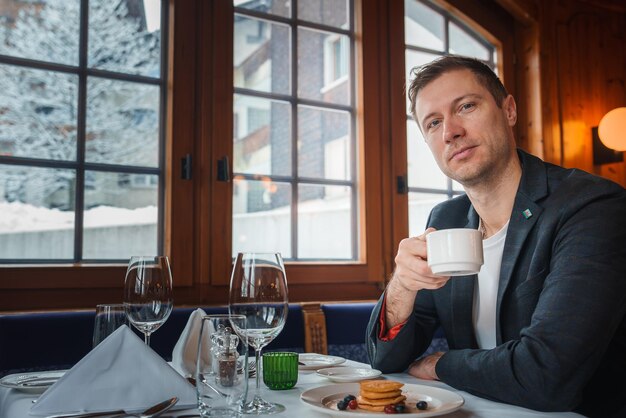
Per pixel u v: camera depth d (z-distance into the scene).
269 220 2.42
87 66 2.12
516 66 3.17
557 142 3.12
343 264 2.50
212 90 2.27
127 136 2.17
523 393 0.82
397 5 2.76
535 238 1.08
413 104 1.26
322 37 2.61
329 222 2.57
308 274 2.41
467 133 1.16
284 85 2.50
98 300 2.02
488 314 1.19
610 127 3.19
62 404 0.75
